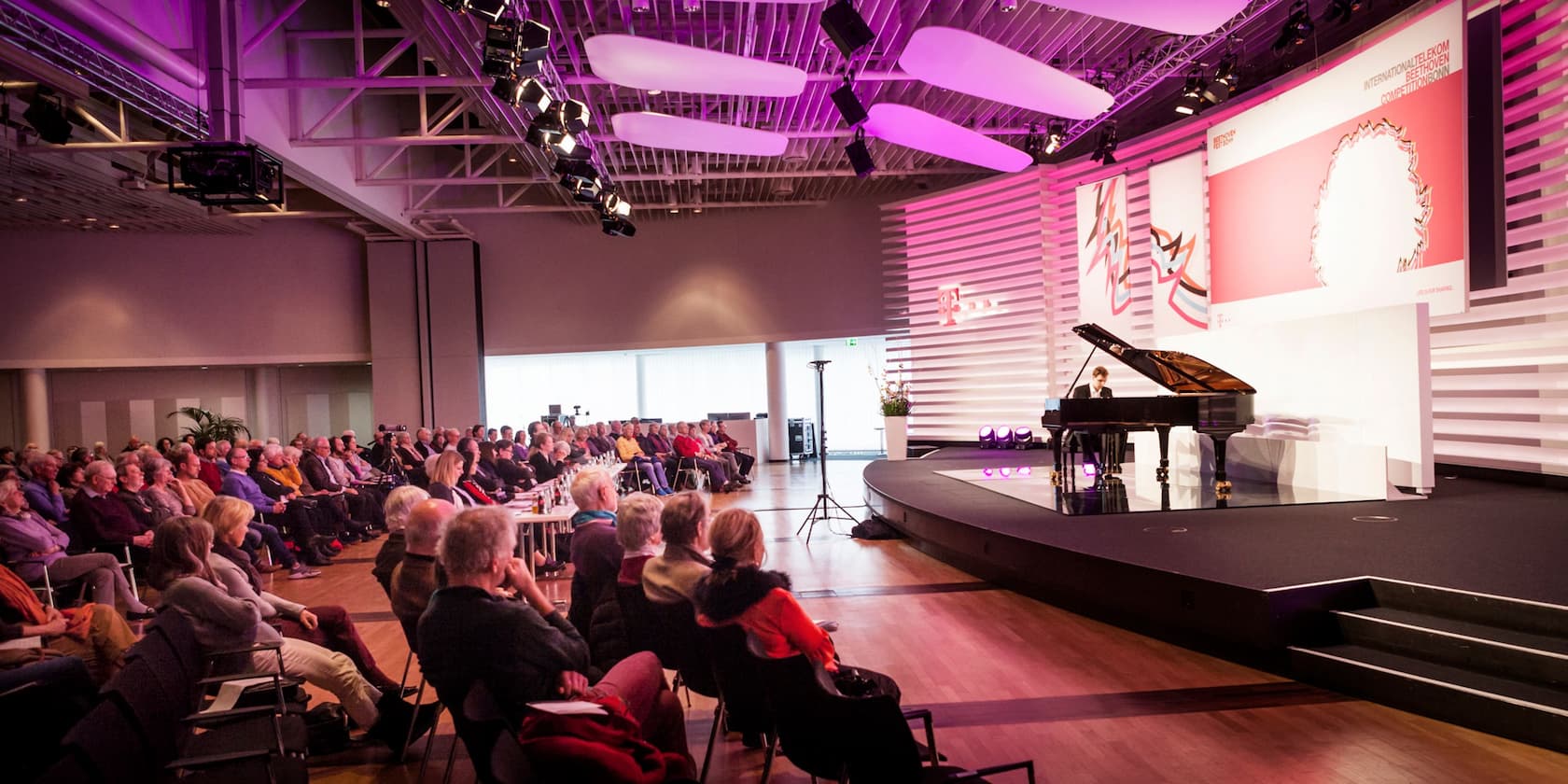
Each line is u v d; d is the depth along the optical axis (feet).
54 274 49.93
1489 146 23.94
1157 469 24.20
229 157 22.61
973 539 20.17
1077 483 27.45
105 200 40.91
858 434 64.23
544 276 54.85
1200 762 10.28
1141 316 37.27
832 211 54.70
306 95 36.27
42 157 33.27
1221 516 19.89
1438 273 23.24
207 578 10.57
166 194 40.29
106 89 25.30
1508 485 23.61
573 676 8.10
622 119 26.27
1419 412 21.04
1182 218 34.22
